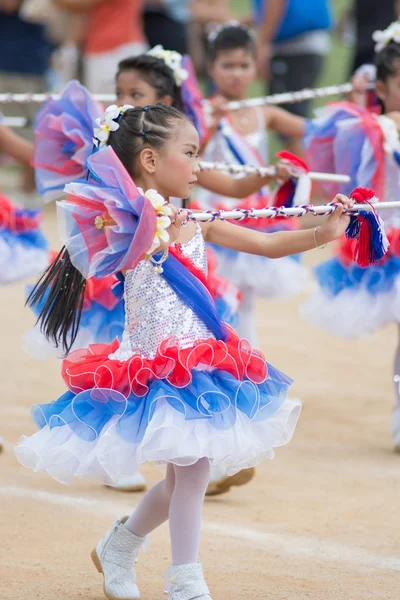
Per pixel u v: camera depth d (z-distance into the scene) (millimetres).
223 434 6617
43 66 25312
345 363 14711
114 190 6539
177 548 6688
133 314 7105
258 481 9828
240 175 12836
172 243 7152
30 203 26172
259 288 12617
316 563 7805
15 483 9680
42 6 24391
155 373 6809
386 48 11586
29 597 7152
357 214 7453
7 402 12312
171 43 23141
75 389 7039
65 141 10055
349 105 11008
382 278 10828
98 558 7320
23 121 13188
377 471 10148
